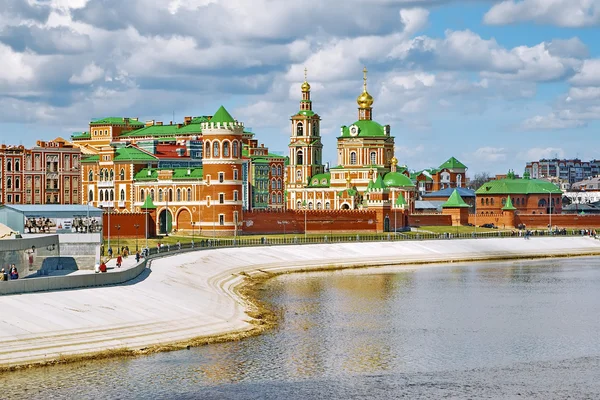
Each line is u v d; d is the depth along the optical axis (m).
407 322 132.25
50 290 128.50
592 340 121.12
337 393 95.12
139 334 113.12
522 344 118.19
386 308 144.75
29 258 149.62
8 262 137.88
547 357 111.12
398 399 93.75
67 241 161.38
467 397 94.88
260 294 158.50
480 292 166.50
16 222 182.75
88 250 161.88
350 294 160.38
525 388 98.12
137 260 165.25
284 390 95.56
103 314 119.12
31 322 111.50
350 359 108.31
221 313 130.38
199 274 169.25
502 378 101.56
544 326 130.75
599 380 101.19
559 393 96.50
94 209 190.50
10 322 110.31
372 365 105.81
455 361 108.56
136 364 101.88
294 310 140.88
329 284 175.00
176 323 120.31
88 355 103.56
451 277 191.62
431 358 109.69
